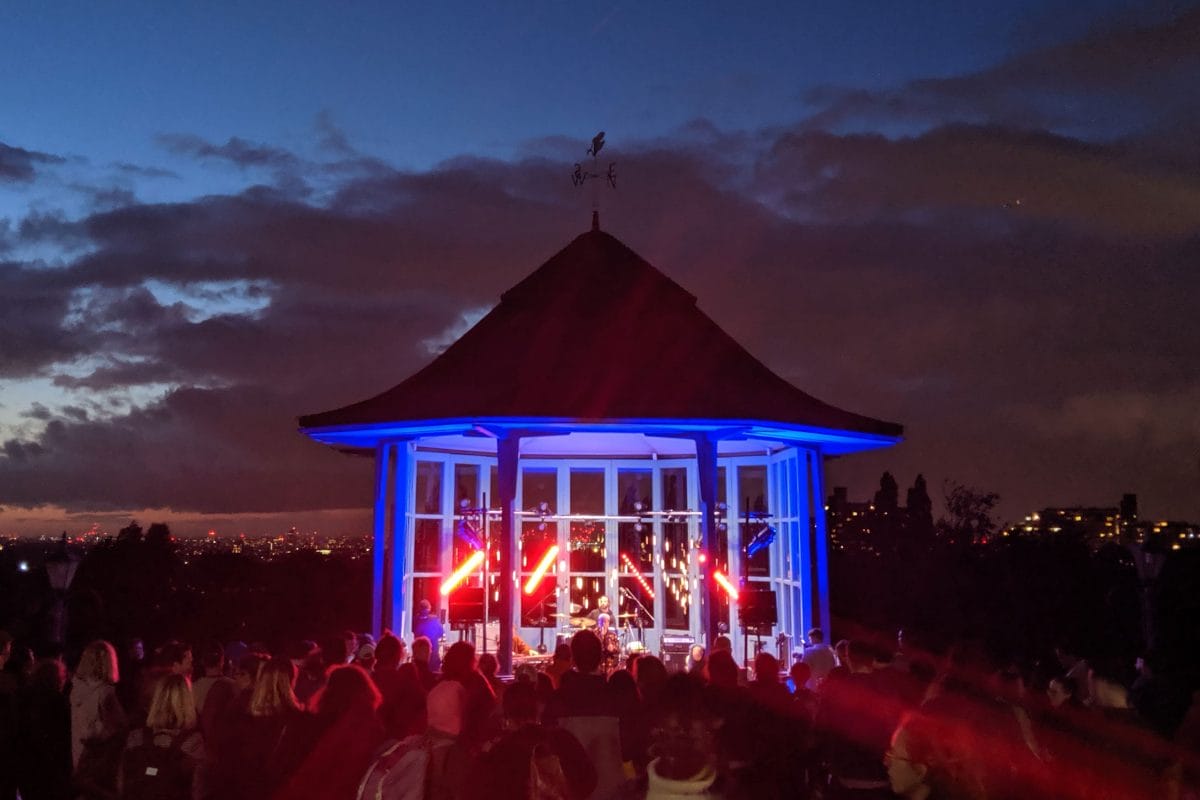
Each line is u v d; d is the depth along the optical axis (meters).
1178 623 25.72
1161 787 7.73
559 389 13.69
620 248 16.69
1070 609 30.38
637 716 7.32
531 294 15.83
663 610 17.67
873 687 7.91
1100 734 8.70
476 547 16.16
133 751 6.92
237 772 7.50
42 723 9.53
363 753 6.39
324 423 14.34
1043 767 8.32
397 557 15.40
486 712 6.83
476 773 5.74
